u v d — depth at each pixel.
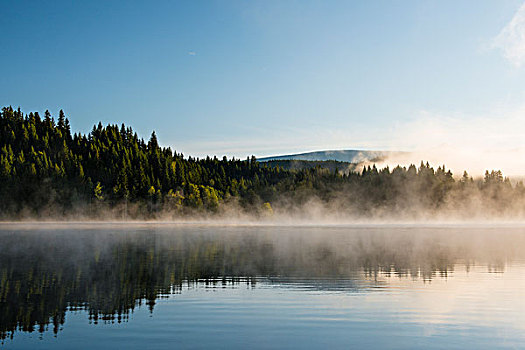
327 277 26.03
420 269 29.25
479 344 13.86
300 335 14.70
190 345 13.68
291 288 22.58
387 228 109.69
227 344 13.80
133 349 13.31
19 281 24.30
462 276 26.39
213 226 121.75
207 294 21.08
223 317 16.88
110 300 19.66
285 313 17.48
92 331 15.05
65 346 13.57
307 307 18.47
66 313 17.38
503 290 21.98
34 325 15.73
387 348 13.45
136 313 17.42
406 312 17.62
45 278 25.39
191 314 17.31
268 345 13.71
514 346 13.66
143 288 22.50
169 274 27.20
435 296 20.61
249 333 14.91
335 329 15.40
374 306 18.62
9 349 13.27
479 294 21.06
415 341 14.09
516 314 17.31
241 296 20.61
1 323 15.95
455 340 14.23
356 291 21.81
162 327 15.55
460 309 18.17
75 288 22.41
